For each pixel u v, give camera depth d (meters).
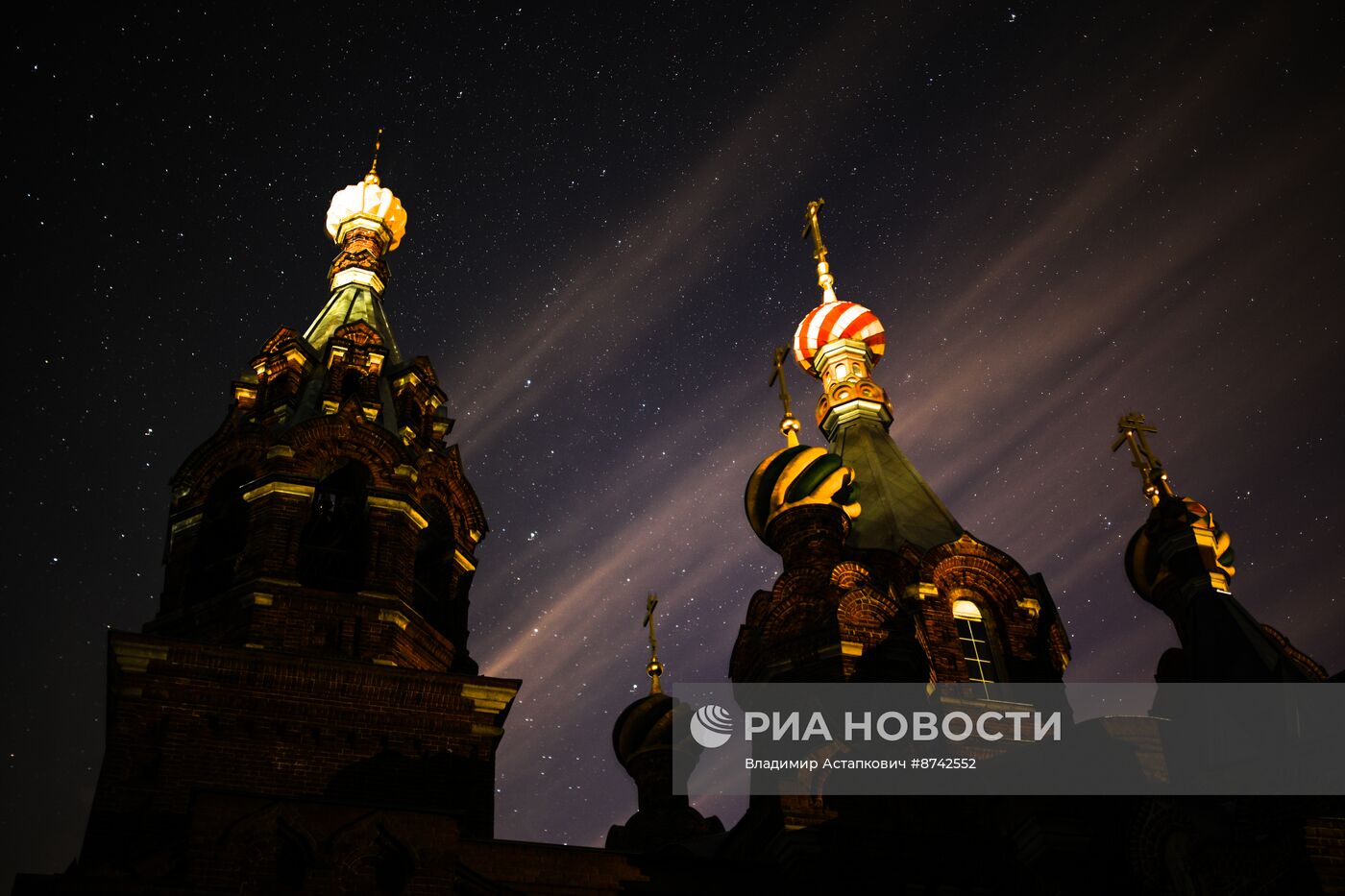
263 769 28.44
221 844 23.41
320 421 33.84
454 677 30.55
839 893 26.73
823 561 32.31
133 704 28.53
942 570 33.94
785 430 38.19
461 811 24.97
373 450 33.97
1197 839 24.14
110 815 27.02
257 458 33.88
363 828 24.02
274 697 29.34
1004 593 34.06
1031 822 25.66
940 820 28.11
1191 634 29.36
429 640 32.16
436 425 36.91
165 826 27.11
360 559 32.84
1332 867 22.62
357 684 29.94
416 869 23.80
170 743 28.19
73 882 22.64
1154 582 32.78
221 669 29.30
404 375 37.03
